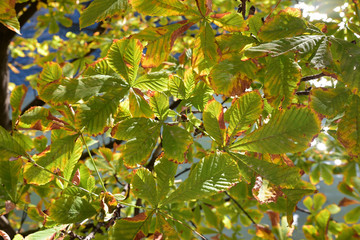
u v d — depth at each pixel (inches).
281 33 36.9
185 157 37.5
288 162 39.7
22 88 44.8
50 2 140.3
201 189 35.6
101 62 39.4
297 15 37.7
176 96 40.0
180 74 51.6
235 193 62.0
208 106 37.5
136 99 38.2
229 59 37.8
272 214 97.4
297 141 35.5
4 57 115.2
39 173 39.2
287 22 37.1
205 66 38.3
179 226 76.2
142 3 35.6
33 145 49.4
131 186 37.7
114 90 37.7
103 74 39.1
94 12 35.2
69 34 146.4
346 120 36.4
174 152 37.4
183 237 78.6
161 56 36.8
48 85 36.9
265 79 36.8
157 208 37.4
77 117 36.4
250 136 36.5
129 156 37.5
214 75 37.5
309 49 35.7
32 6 131.4
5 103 119.6
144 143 37.7
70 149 39.5
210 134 37.4
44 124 40.4
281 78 36.6
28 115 40.2
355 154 36.4
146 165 60.7
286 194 36.2
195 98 40.6
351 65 35.2
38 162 39.0
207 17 37.1
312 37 36.2
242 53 38.0
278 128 35.8
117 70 38.4
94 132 36.5
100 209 38.6
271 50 35.1
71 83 37.2
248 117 37.1
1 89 116.0
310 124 35.4
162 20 136.4
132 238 36.4
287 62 36.7
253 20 40.3
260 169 36.5
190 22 36.9
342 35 44.7
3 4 36.3
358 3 41.4
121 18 125.3
